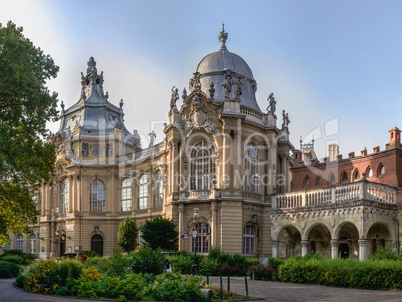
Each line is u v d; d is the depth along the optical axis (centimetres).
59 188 7612
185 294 2417
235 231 4950
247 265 4288
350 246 4259
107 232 7112
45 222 7550
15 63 2939
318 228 4425
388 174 4456
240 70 5834
